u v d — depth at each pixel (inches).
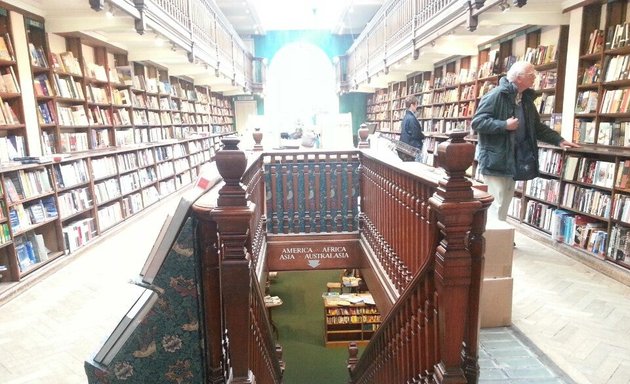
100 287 165.8
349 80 651.5
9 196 162.6
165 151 354.9
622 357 98.1
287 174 170.7
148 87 338.6
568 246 177.5
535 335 107.3
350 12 585.9
